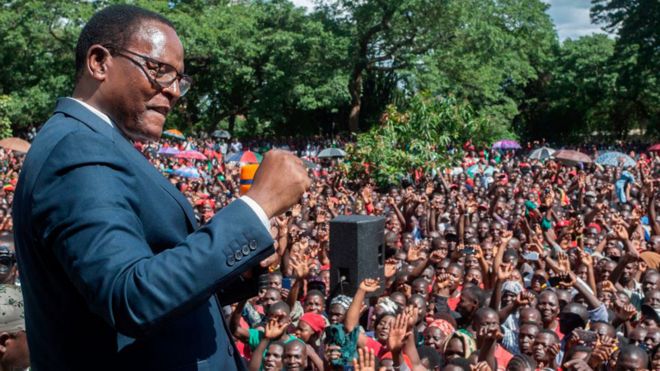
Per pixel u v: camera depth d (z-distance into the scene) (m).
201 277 1.55
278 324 6.11
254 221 1.64
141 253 1.57
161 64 1.81
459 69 43.38
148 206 1.72
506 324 7.69
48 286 1.69
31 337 1.78
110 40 1.79
